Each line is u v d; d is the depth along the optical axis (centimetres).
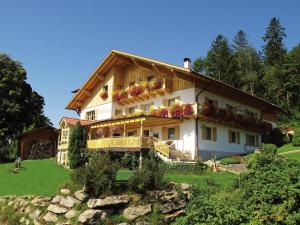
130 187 1573
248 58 7912
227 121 3431
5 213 1798
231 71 7044
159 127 3441
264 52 7950
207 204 1159
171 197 1559
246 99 3934
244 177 1230
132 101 3819
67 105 4384
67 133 3566
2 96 4906
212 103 3431
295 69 6356
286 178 1077
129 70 3972
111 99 3931
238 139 3731
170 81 3438
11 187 2200
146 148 2933
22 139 4516
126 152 2977
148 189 1580
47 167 3109
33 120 5250
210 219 1084
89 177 1538
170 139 3341
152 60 3331
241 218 1053
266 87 6956
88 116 4256
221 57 7169
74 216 1474
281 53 7694
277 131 4325
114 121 3312
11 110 4816
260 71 7519
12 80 4969
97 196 1511
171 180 1939
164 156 2897
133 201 1513
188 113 3133
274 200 1062
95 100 4181
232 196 1218
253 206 1077
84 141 3108
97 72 4066
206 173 2458
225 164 2789
